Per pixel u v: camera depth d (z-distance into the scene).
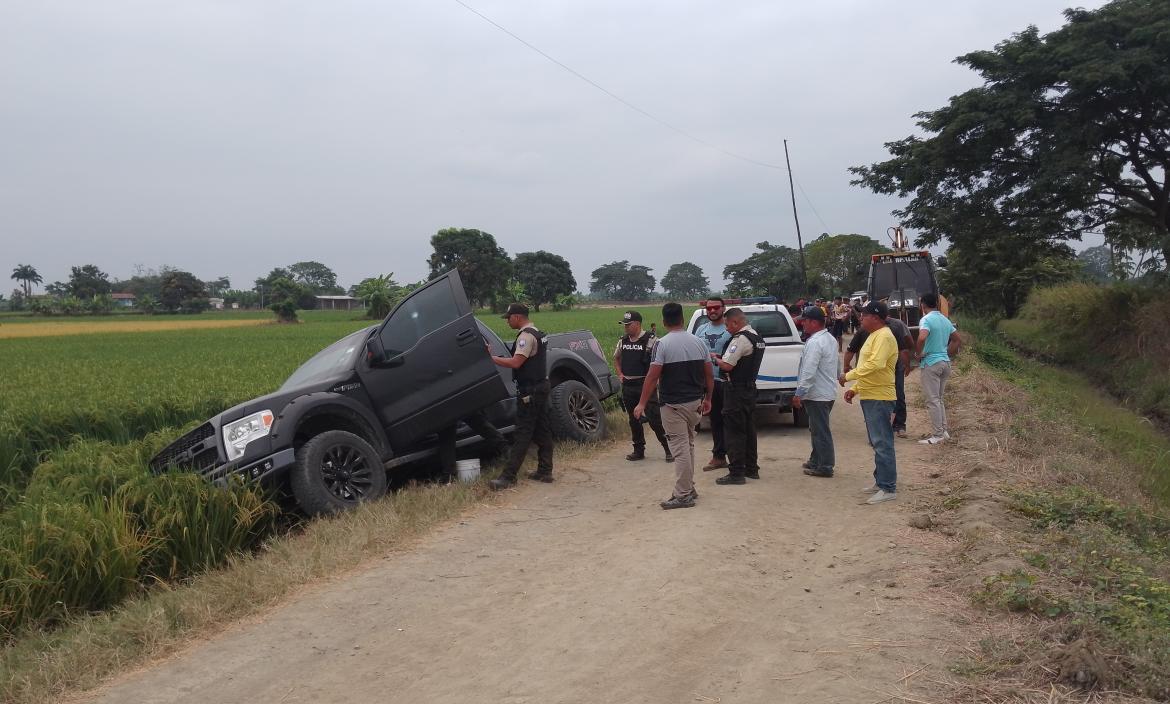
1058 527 5.95
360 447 7.60
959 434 10.05
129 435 11.38
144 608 5.33
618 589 5.21
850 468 8.76
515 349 8.19
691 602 4.91
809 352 8.25
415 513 7.11
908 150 26.95
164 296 128.12
